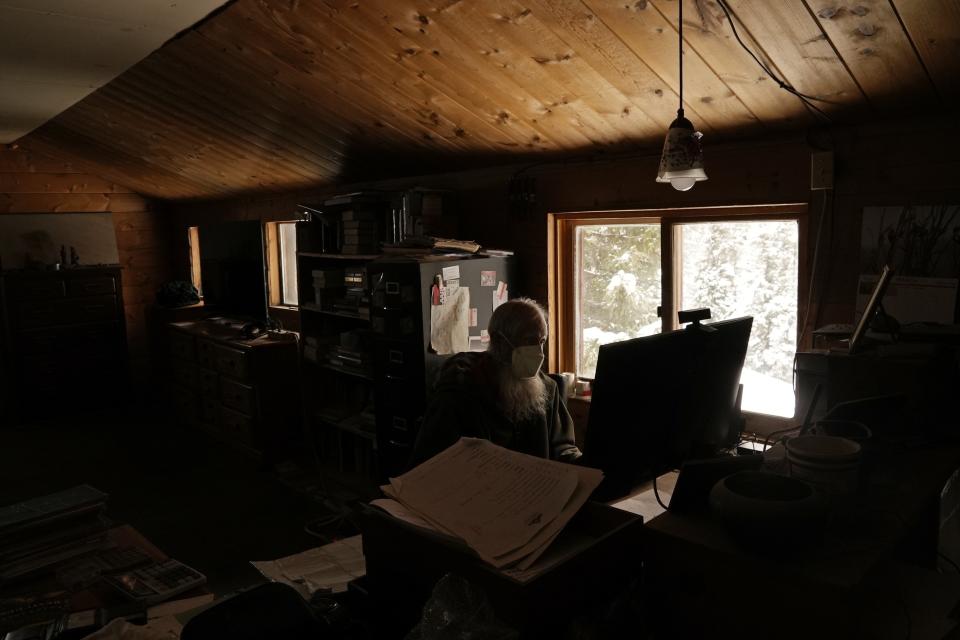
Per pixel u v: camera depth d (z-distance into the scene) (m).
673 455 1.42
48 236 6.08
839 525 0.98
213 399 5.16
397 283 3.29
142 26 2.85
